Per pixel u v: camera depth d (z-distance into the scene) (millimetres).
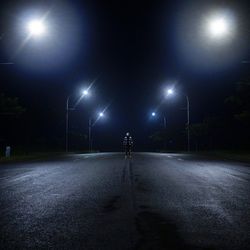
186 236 8102
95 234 8289
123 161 33531
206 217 9953
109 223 9320
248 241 7727
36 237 8062
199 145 76188
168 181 17953
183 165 28406
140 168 25578
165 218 9844
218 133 65625
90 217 10000
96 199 12828
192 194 13859
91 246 7406
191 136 66625
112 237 8047
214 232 8422
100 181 18047
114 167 26578
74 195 13719
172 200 12570
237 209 11023
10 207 11430
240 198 12953
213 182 17562
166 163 30688
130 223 9305
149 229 8711
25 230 8656
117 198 13016
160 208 11195
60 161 34562
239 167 26516
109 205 11711
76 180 18516
